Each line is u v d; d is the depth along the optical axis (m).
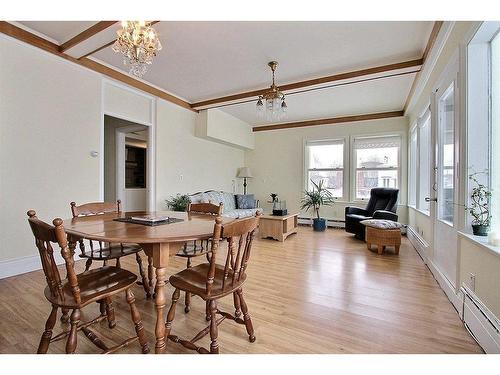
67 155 3.05
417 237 3.79
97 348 1.48
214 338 1.38
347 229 4.68
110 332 1.64
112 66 3.49
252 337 1.54
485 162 1.86
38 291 2.21
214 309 1.39
